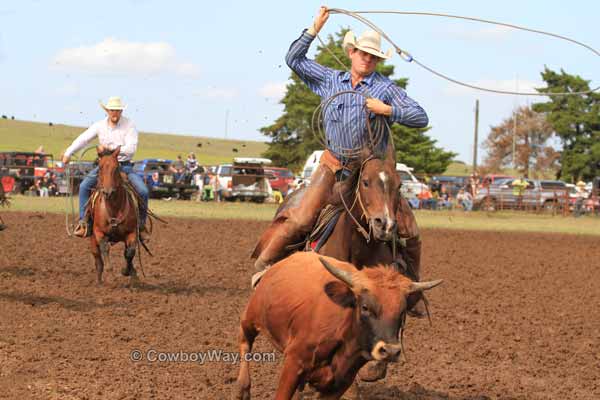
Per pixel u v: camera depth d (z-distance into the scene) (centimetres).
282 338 902
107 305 1598
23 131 15312
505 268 2531
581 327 1612
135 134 1872
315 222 1056
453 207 5784
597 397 1134
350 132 1066
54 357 1174
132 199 1812
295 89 10231
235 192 5194
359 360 824
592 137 9294
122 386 1053
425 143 9262
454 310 1745
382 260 1027
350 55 1096
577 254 3050
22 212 3534
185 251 2536
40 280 1862
